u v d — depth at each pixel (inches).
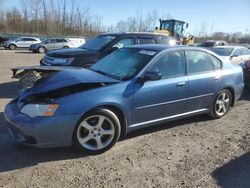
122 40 359.9
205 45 908.6
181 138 211.5
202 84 229.1
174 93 211.3
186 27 1156.5
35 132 164.2
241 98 332.2
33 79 233.1
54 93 176.9
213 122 246.1
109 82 188.4
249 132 226.4
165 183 153.8
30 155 179.2
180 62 219.5
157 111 205.8
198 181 156.7
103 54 345.1
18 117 169.6
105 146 184.5
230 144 203.5
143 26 2187.5
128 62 211.5
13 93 328.2
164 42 384.2
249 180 159.6
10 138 201.0
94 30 2381.9
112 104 182.5
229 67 256.1
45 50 1161.4
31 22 2418.8
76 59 332.2
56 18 2386.8
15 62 703.1
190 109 227.6
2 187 146.5
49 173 160.2
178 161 177.5
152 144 199.8
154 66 205.3
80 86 180.9
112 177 157.9
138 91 192.9
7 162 170.4
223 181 157.6
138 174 161.6
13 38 1398.9
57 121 166.4
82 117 174.1
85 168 166.4
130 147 194.1
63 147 189.0
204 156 184.7
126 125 193.0
